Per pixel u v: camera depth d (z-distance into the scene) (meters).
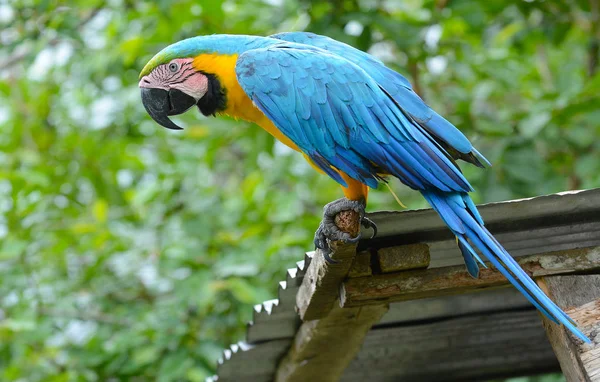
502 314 4.59
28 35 7.20
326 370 4.52
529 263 3.50
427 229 3.50
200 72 4.31
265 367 4.73
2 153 7.87
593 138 6.93
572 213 3.45
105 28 7.93
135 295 7.08
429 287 3.50
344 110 3.78
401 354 4.84
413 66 7.14
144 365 6.58
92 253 7.06
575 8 7.50
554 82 7.86
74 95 8.16
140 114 7.96
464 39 7.72
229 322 6.47
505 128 6.66
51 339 6.95
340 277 3.52
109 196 7.55
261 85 3.95
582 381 3.30
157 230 6.95
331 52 4.09
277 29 7.24
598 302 3.41
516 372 5.04
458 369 5.00
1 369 6.65
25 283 6.91
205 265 6.59
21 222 7.03
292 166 7.58
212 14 6.82
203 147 7.71
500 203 3.39
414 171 3.56
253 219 6.88
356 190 3.89
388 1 7.30
